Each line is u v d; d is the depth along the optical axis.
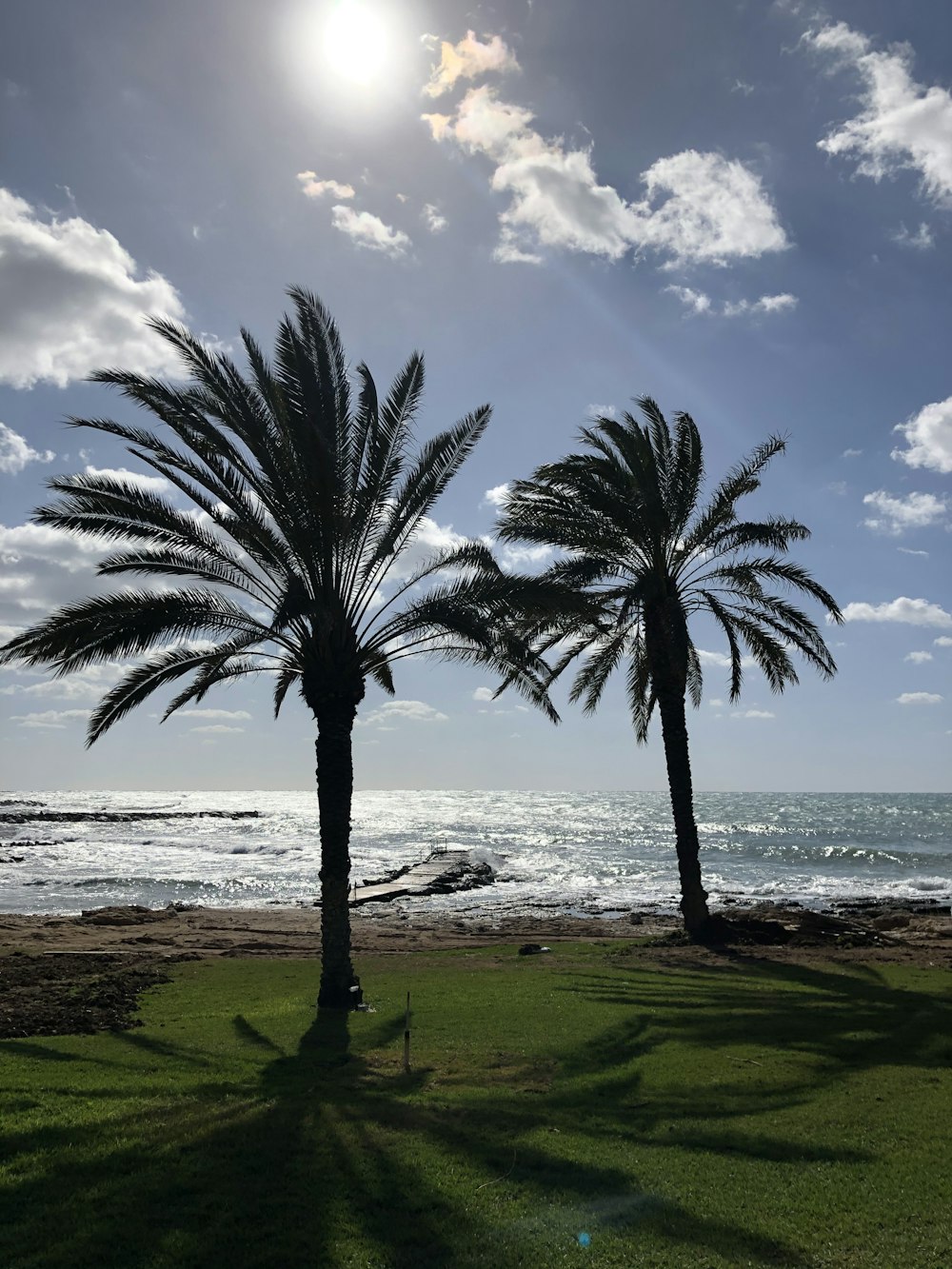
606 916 35.62
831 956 20.53
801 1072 10.45
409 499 16.00
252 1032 12.73
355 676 15.78
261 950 22.83
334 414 15.45
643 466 22.14
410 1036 12.46
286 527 15.07
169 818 124.69
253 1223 6.38
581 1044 11.91
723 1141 8.12
